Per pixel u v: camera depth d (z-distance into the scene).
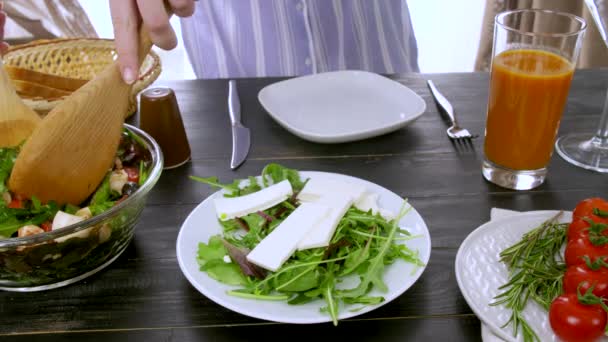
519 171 0.87
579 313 0.54
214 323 0.64
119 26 0.66
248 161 0.98
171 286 0.70
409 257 0.66
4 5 1.84
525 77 0.79
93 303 0.67
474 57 2.65
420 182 0.91
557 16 0.89
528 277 0.63
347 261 0.67
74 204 0.75
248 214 0.76
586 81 1.27
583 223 0.67
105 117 0.70
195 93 1.23
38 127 0.66
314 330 0.63
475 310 0.60
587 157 0.97
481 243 0.71
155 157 0.76
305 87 1.16
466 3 2.53
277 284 0.63
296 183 0.83
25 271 0.64
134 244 0.77
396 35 1.64
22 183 0.69
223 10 1.56
